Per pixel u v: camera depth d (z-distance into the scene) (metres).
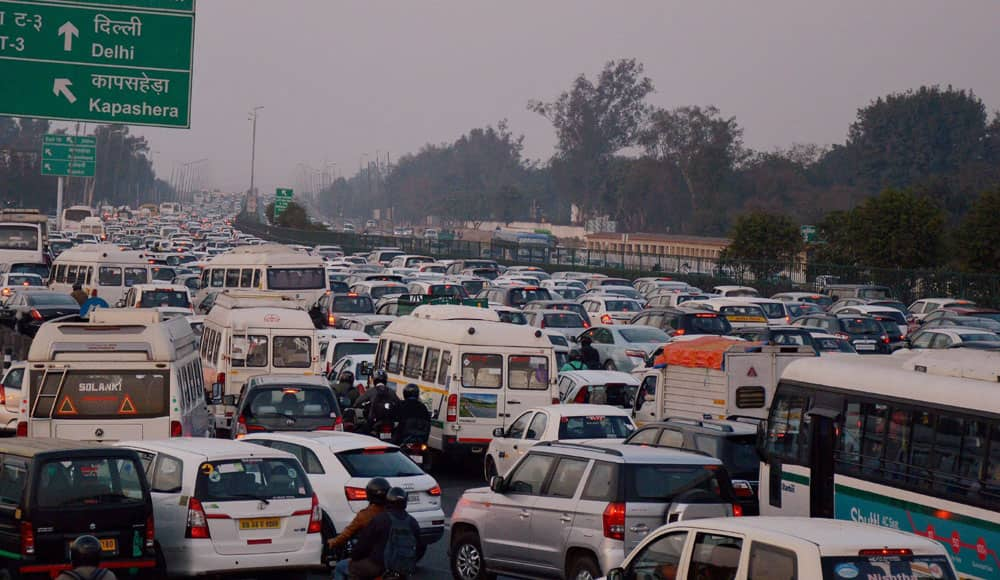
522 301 58.06
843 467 18.78
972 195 152.12
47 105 31.44
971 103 191.00
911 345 48.66
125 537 16.33
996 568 15.78
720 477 16.44
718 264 95.44
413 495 19.36
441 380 29.56
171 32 31.91
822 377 19.73
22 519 15.78
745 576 11.04
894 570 10.50
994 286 74.06
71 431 22.27
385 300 50.97
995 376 16.77
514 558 17.62
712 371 27.20
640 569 12.41
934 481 16.91
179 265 83.75
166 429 22.70
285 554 17.20
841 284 81.25
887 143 190.62
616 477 16.11
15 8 31.23
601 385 32.41
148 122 31.86
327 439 20.09
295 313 33.16
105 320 22.94
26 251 72.56
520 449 25.52
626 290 69.19
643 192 194.50
